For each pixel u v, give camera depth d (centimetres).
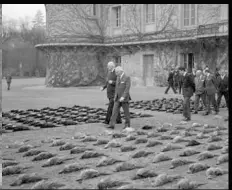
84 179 625
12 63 6812
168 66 3250
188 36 3027
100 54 3778
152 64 3441
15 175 661
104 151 825
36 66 7044
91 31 3747
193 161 733
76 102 2041
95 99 2214
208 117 1438
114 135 1003
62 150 846
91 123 1280
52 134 1062
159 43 3291
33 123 1230
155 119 1363
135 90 2959
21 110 1598
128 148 833
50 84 3666
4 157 777
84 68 3662
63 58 3625
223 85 1628
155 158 738
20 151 834
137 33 3528
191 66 3103
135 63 3562
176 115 1473
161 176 601
